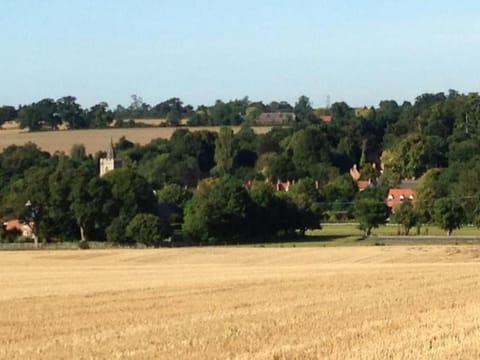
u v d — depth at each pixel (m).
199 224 112.75
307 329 28.64
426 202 120.25
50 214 115.38
